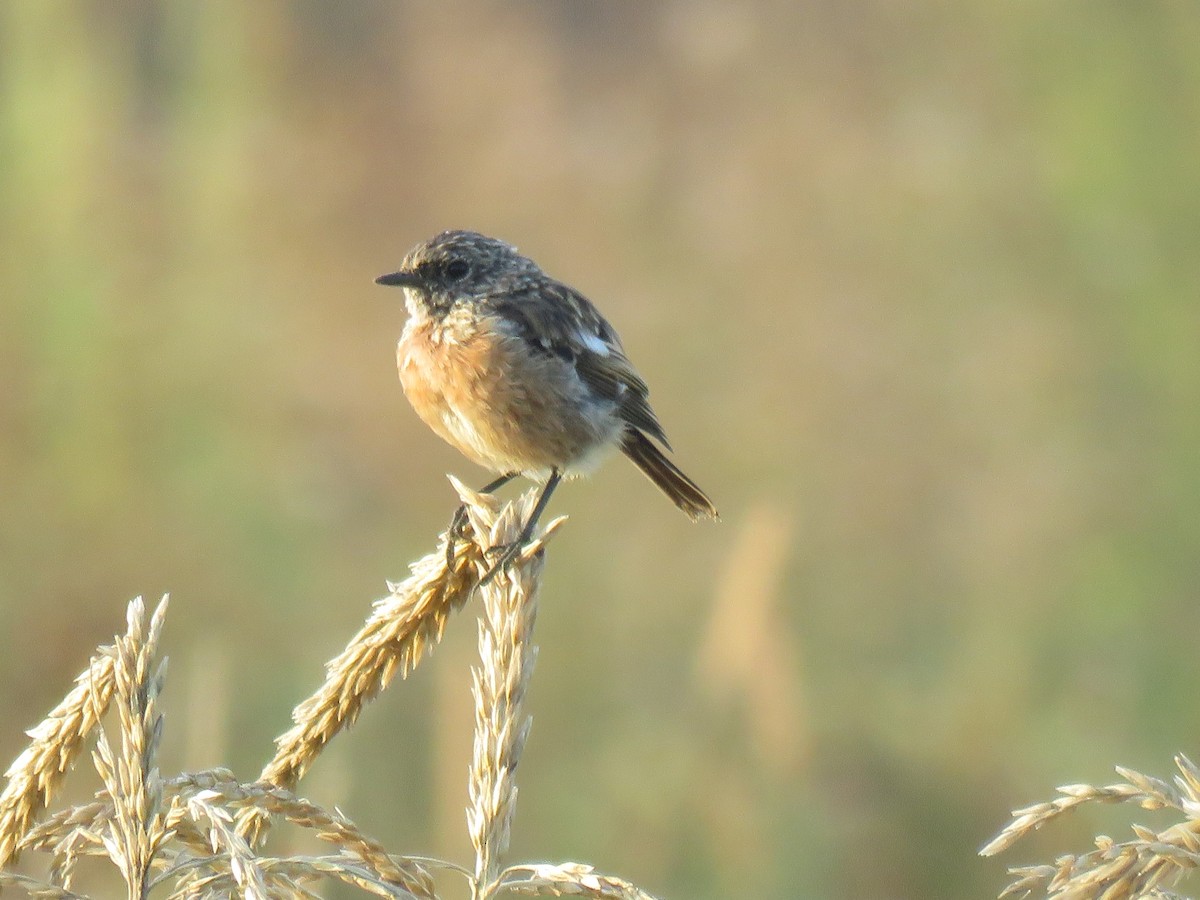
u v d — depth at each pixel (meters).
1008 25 17.39
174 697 9.75
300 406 14.39
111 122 16.75
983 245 15.82
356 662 5.11
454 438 8.82
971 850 10.70
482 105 18.66
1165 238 15.09
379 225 17.16
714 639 10.39
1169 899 3.80
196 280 15.25
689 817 10.30
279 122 18.09
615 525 13.10
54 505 12.88
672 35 20.27
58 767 4.48
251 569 12.73
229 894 3.97
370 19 19.98
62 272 14.51
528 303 8.66
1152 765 11.38
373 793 10.20
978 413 14.34
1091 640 12.49
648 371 14.93
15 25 16.33
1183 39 15.91
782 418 14.20
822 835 10.35
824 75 18.86
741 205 16.78
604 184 17.75
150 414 13.88
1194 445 13.67
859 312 15.25
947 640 12.43
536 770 10.89
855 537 13.33
